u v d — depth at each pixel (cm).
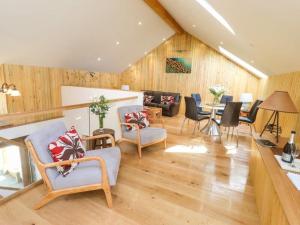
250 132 481
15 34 340
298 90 277
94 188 197
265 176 176
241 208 204
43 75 511
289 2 132
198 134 452
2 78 429
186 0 298
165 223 181
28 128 427
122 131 338
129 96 442
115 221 182
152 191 229
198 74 664
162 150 352
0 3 271
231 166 297
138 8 437
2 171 390
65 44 437
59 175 197
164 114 650
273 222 140
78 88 523
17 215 186
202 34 509
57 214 189
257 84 593
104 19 414
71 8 340
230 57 584
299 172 160
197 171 279
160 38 654
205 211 198
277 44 227
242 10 197
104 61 613
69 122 453
